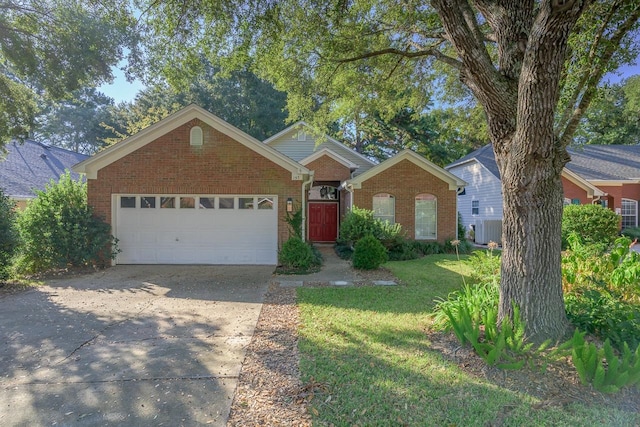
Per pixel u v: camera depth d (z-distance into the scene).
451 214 14.87
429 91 9.93
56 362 4.17
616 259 6.23
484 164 19.20
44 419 3.04
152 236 10.91
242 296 7.31
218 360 4.17
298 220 10.84
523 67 3.65
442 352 4.30
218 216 10.95
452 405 3.18
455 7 4.05
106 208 10.62
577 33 5.17
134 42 8.55
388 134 27.98
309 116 9.80
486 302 5.14
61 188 10.16
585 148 21.83
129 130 21.11
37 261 9.68
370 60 8.75
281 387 3.51
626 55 5.31
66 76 9.73
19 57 9.23
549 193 4.17
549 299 4.20
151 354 4.38
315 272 10.05
